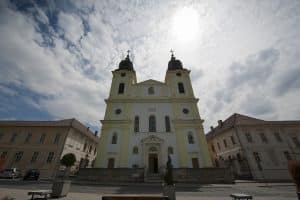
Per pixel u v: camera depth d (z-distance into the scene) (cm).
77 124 3634
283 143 2923
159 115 2800
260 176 2609
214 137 3966
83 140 3734
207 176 2012
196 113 2772
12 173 2464
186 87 3167
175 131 2594
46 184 1758
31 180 2225
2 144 3106
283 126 3069
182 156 2356
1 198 905
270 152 2841
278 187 1736
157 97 3022
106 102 2936
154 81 3309
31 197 959
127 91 3105
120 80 3294
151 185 1761
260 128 3066
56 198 966
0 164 2853
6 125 3266
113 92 3105
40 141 3112
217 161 3812
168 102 2945
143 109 2873
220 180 1989
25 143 3106
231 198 1070
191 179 2006
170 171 980
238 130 3069
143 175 2012
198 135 2534
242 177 2806
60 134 3158
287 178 2595
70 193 1192
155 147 2455
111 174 2050
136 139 2534
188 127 2619
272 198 1072
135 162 2342
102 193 1259
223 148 3550
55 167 2820
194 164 2323
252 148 2880
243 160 2850
